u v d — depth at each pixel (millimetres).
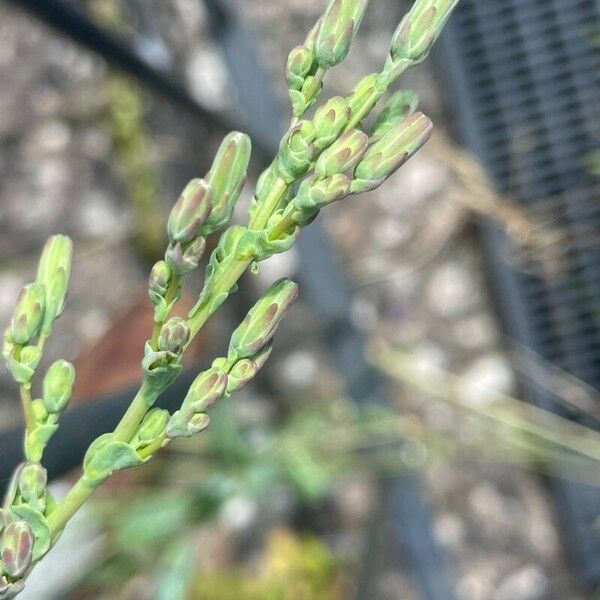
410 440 579
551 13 572
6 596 193
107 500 518
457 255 669
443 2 187
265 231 188
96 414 277
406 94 199
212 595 622
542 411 605
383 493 600
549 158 573
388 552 665
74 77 686
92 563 506
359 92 188
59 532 196
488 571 665
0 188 694
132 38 531
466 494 671
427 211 667
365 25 651
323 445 555
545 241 547
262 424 628
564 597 653
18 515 195
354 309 664
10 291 688
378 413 570
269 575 632
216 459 525
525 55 579
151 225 683
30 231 692
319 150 186
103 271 691
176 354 189
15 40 692
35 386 676
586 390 609
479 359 660
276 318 192
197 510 489
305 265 600
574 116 570
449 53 591
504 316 646
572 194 566
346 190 184
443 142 551
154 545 496
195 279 616
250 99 572
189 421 192
